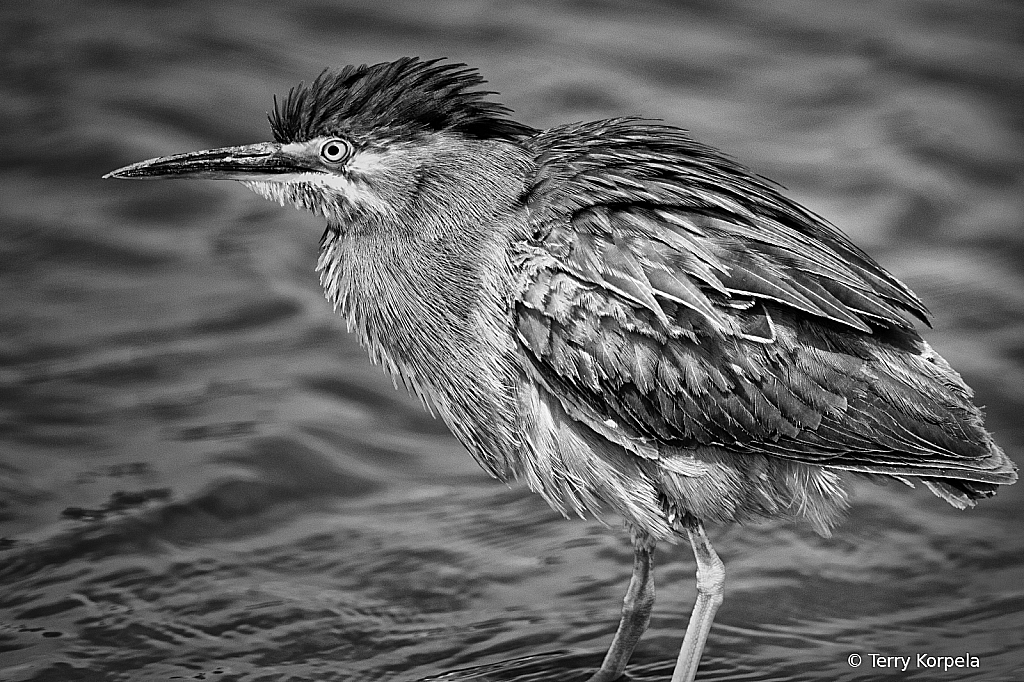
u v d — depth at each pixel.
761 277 9.92
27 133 16.92
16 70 17.98
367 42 18.83
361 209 10.41
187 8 19.50
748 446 10.00
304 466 12.98
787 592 11.63
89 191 16.33
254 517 12.43
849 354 9.91
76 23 19.08
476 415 10.56
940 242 15.84
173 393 13.82
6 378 13.86
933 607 11.45
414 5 19.58
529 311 10.02
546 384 10.06
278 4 19.53
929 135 17.28
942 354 14.13
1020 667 10.71
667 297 9.85
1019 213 16.28
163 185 16.45
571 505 10.88
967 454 9.91
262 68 18.17
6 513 12.23
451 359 10.43
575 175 10.28
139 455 13.02
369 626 11.23
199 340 14.54
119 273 15.34
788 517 10.50
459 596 11.62
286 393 13.86
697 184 10.38
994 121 17.72
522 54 18.61
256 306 14.97
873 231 15.84
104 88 17.72
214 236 15.95
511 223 10.22
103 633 11.02
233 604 11.39
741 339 9.86
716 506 10.20
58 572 11.62
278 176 10.43
